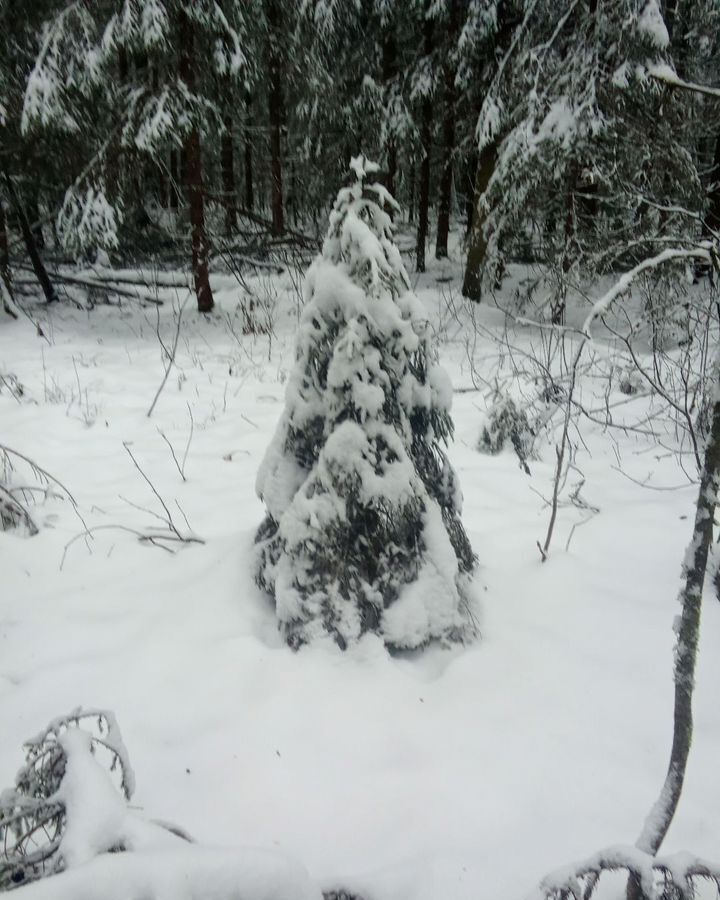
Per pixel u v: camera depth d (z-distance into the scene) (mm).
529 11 10211
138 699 2717
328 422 2811
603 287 8367
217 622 3186
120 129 10219
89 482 5016
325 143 14773
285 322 11102
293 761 2438
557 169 9898
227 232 15133
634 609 3412
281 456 3072
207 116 10578
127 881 1102
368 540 2830
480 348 9445
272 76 13648
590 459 5598
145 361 8844
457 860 2072
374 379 2695
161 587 3504
